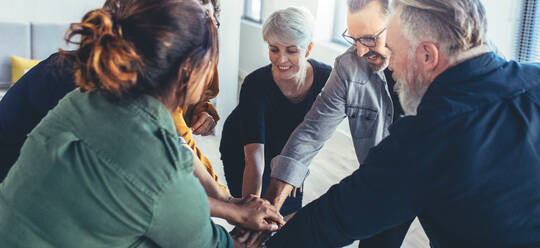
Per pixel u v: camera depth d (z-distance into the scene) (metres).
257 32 5.94
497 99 0.98
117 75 0.84
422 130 0.99
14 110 1.22
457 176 0.97
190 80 0.92
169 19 0.87
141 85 0.90
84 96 0.94
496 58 1.04
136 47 0.86
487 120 0.97
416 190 1.02
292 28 1.66
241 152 2.11
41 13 4.42
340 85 1.69
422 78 1.07
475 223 0.99
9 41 4.23
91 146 0.88
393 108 1.71
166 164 0.90
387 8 1.48
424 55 1.04
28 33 4.29
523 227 0.98
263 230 1.48
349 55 1.67
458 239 1.04
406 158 1.01
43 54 4.36
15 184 0.92
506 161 0.96
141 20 0.87
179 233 0.94
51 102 1.19
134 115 0.90
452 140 0.97
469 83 1.01
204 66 0.93
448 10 0.99
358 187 1.10
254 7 6.22
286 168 1.71
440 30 1.00
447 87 1.01
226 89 4.47
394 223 1.10
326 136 1.77
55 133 0.91
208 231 1.01
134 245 0.94
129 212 0.88
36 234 0.89
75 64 0.91
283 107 1.90
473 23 0.99
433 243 1.13
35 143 0.92
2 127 1.24
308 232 1.21
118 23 0.87
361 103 1.71
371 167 1.08
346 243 1.20
